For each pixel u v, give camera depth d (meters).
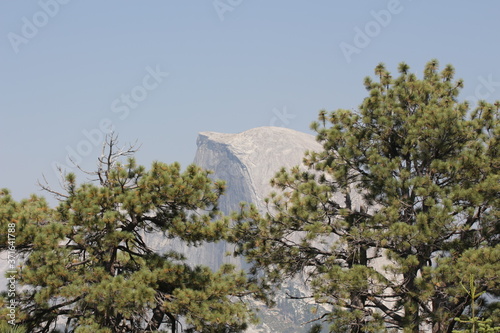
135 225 66.69
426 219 60.00
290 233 72.44
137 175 66.44
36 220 61.22
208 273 69.00
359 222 70.19
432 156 69.69
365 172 73.44
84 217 61.56
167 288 67.12
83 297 60.69
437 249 66.38
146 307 62.47
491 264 53.91
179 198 65.69
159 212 68.25
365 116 74.12
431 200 60.59
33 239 59.12
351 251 67.62
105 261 66.69
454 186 63.88
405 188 67.94
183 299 61.88
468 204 63.69
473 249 57.38
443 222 59.59
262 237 70.50
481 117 71.12
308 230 66.81
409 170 72.00
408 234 60.88
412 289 62.00
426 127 69.19
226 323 64.88
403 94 73.75
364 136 73.75
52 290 56.97
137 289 58.66
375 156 68.12
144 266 66.44
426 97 74.81
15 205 61.66
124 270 71.38
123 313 58.16
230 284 69.31
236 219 71.31
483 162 65.56
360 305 67.19
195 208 68.19
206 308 62.59
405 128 71.62
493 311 53.81
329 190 70.06
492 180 62.69
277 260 70.94
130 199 63.16
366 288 60.97
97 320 60.72
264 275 71.62
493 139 67.88
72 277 59.72
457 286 56.06
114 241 62.41
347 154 71.06
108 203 63.88
